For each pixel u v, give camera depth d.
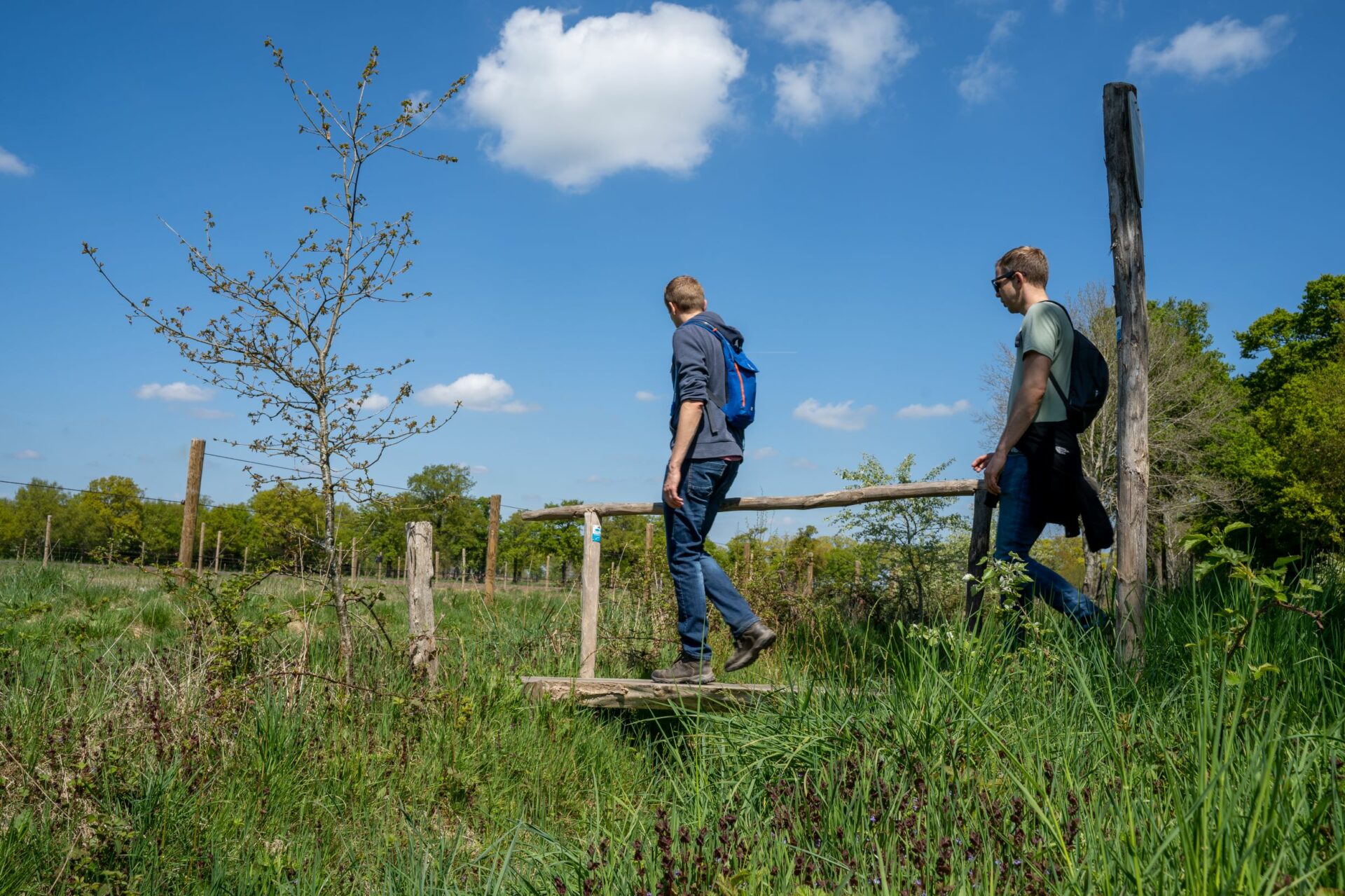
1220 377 37.53
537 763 4.11
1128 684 3.32
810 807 2.65
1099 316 26.41
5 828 2.98
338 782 3.74
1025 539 4.20
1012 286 4.45
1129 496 4.11
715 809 2.98
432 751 4.09
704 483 4.51
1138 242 4.29
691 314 4.80
